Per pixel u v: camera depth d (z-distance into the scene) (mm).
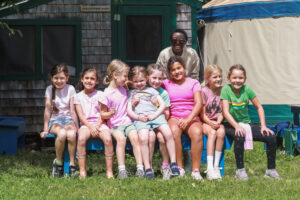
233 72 5328
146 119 5281
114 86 5461
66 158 5375
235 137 5234
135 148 5176
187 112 5461
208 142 5254
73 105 5555
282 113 9312
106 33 9062
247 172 5715
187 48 7109
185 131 5344
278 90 9344
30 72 8977
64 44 9039
